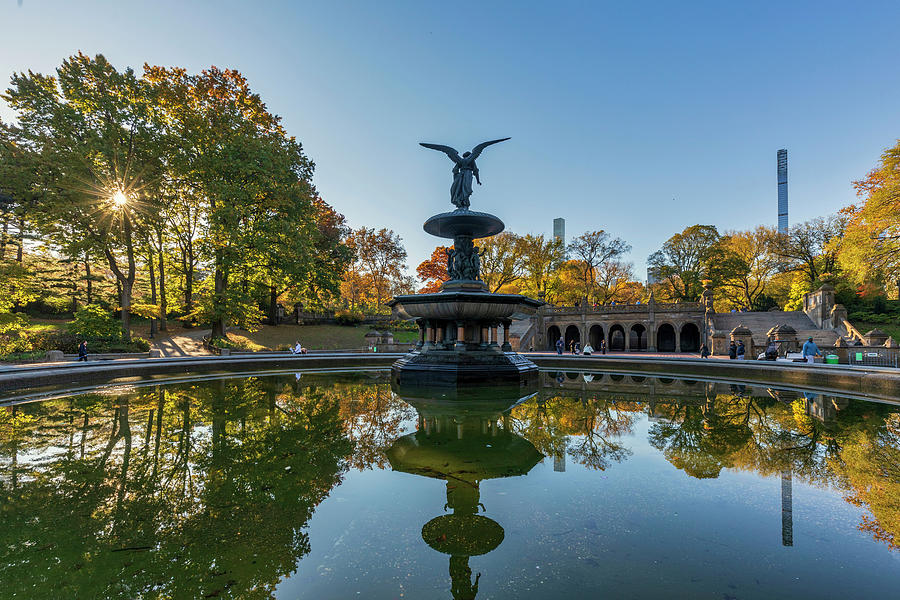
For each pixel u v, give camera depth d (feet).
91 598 6.91
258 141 83.76
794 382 39.73
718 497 11.43
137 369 43.01
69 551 8.55
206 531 9.48
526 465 14.42
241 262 84.48
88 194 72.74
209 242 86.12
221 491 11.98
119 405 27.02
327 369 56.08
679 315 129.29
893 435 18.54
